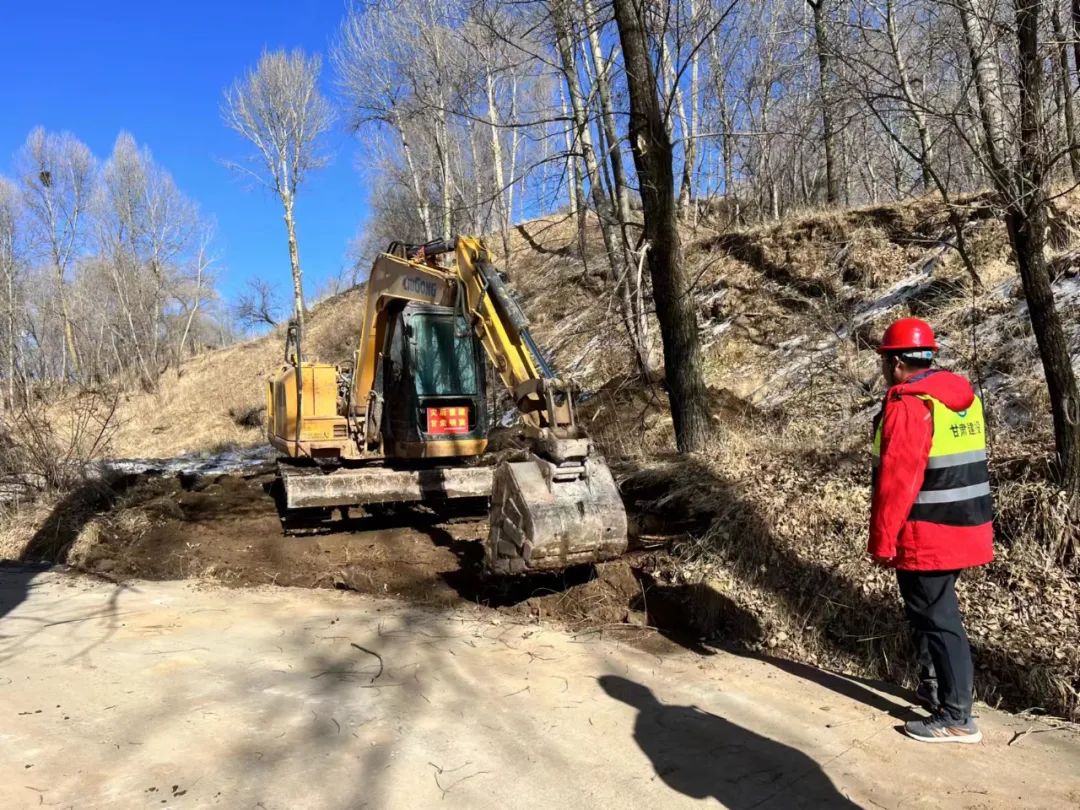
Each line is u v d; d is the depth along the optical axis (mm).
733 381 11023
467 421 8734
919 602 3732
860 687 4426
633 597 5848
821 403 9188
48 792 3268
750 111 13414
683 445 8062
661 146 7789
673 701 4199
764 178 15344
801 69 7883
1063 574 4688
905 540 3662
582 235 11672
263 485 10797
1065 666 4168
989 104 5004
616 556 5434
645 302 11867
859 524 5566
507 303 6082
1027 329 7621
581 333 14930
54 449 10656
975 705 4152
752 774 3400
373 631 5457
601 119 11062
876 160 14148
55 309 40312
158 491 10367
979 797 3189
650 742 3713
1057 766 3438
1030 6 4613
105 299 40438
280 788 3295
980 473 3666
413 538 8000
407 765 3494
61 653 5082
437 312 8570
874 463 3812
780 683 4469
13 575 7754
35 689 4430
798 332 11570
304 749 3654
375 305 8656
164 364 34406
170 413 27578
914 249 11656
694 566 5934
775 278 13141
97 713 4074
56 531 8914
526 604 5945
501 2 9234
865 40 6098
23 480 10328
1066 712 4008
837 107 6496
